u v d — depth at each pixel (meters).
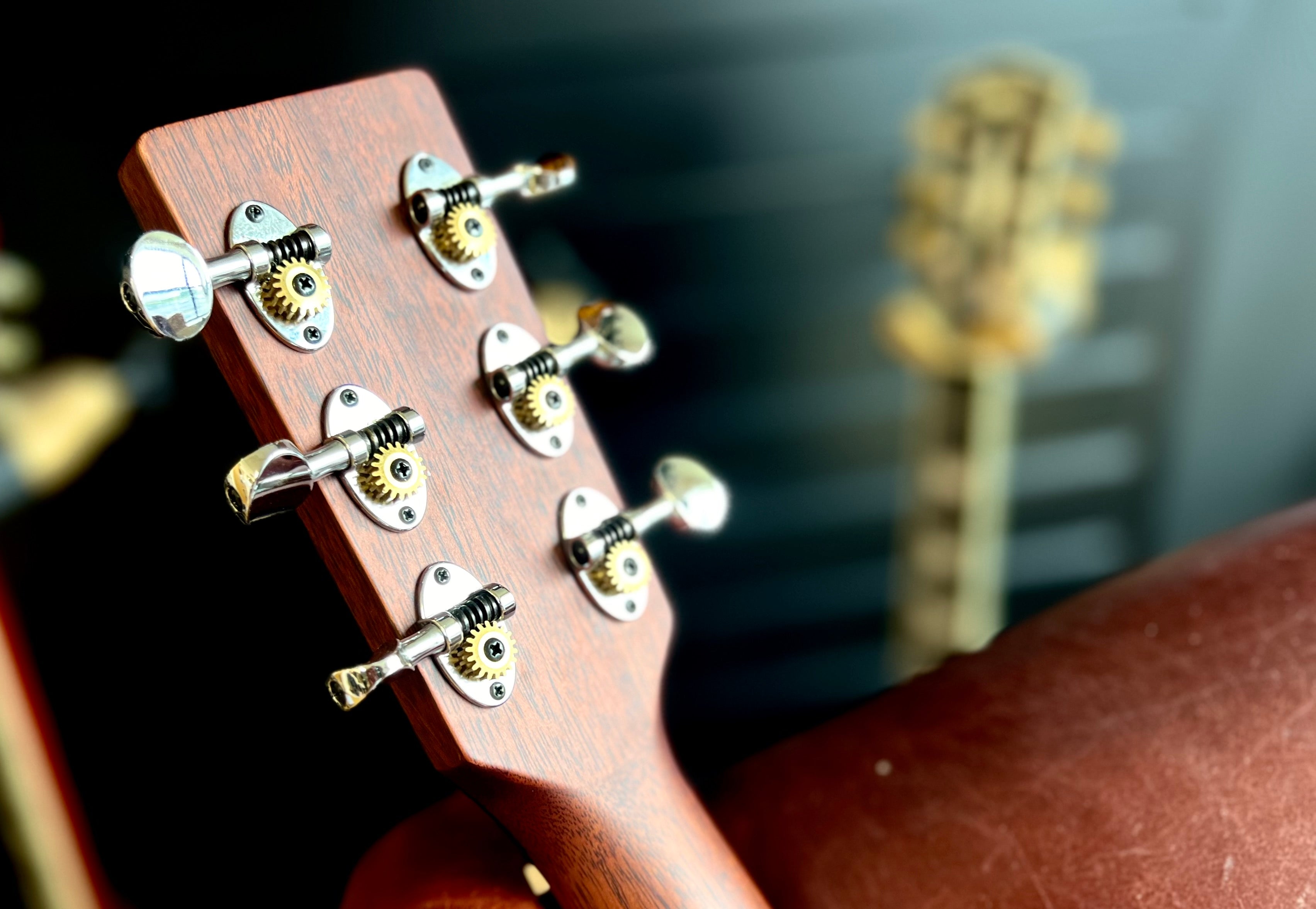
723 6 1.08
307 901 0.98
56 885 0.71
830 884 0.46
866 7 1.10
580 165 1.14
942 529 1.21
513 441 0.45
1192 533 1.32
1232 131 1.16
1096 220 1.16
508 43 1.08
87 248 1.03
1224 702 0.48
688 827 0.45
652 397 1.22
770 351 1.23
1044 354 1.16
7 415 1.01
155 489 1.04
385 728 1.05
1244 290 1.21
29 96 1.00
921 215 1.13
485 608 0.43
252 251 0.41
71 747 1.01
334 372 0.43
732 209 1.18
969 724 0.49
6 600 0.77
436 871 0.45
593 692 0.45
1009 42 1.12
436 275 0.45
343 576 0.43
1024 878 0.45
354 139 0.44
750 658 1.30
